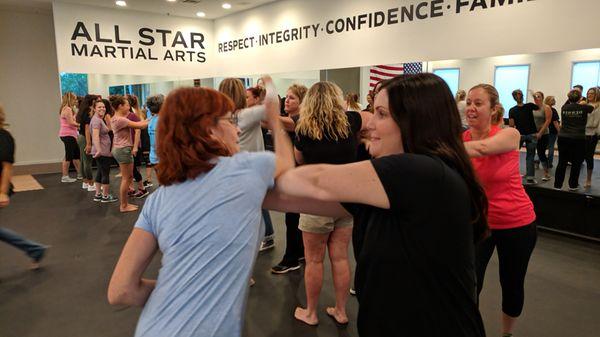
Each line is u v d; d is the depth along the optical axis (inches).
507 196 76.4
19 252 152.4
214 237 37.9
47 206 218.7
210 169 39.6
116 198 234.5
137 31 342.3
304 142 93.8
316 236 97.3
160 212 39.7
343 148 92.9
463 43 199.8
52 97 335.3
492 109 77.8
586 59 188.7
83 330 101.3
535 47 175.5
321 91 92.7
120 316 107.8
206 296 37.3
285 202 42.3
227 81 111.2
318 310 109.3
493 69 204.2
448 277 34.6
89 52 324.5
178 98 40.4
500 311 108.7
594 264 141.5
